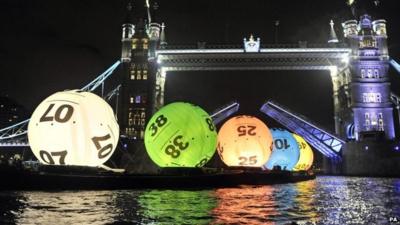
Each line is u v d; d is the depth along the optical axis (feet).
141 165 198.29
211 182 96.48
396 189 99.50
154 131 101.19
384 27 296.51
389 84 284.82
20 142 265.75
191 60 301.43
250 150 121.90
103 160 82.84
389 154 252.83
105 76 297.94
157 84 294.66
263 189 94.38
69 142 76.89
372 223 42.47
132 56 275.59
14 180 73.82
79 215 46.03
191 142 97.81
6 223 40.29
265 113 272.31
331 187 107.14
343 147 264.72
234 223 41.68
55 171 77.66
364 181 150.51
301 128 261.24
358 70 287.48
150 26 291.99
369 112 280.51
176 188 88.94
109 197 65.77
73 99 79.92
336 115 314.35
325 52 294.25
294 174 142.20
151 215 46.70
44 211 48.57
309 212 51.03
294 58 303.07
